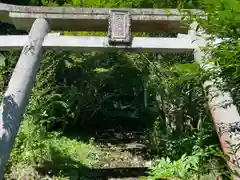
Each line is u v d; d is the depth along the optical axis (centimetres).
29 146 527
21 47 400
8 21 443
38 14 424
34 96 572
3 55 621
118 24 405
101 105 761
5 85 606
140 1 481
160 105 574
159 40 406
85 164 559
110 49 404
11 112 312
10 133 298
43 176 507
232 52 197
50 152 533
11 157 517
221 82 243
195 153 371
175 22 418
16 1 839
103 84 703
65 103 611
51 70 603
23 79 348
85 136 695
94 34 573
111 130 754
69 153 571
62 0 631
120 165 573
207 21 202
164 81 506
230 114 286
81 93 674
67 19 422
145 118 775
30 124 541
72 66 653
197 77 254
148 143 612
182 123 555
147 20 417
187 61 508
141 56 559
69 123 714
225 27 195
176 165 354
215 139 414
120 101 789
